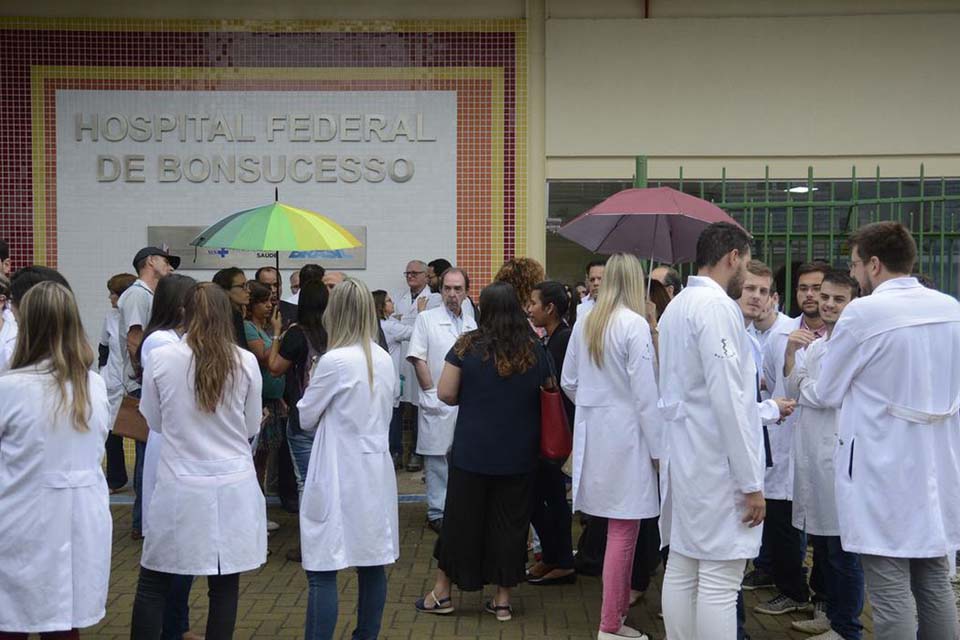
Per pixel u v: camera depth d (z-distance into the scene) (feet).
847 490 13.65
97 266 32.30
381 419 15.52
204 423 14.16
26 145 32.19
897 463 13.28
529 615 18.37
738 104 31.91
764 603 18.60
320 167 32.32
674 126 31.99
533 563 21.44
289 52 32.27
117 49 32.14
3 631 12.54
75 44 32.12
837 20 31.63
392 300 32.32
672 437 14.10
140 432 17.53
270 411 22.82
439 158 32.40
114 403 27.35
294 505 25.00
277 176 32.32
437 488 23.76
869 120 31.73
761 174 31.96
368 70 32.30
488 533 18.02
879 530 13.28
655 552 18.90
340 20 32.22
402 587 19.97
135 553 21.95
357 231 32.42
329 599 15.11
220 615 14.42
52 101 32.14
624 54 31.99
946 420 13.50
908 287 13.78
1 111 32.09
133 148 32.30
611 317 16.81
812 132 31.83
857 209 29.50
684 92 31.96
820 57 31.73
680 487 13.89
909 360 13.33
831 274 16.16
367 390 15.28
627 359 16.61
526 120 32.22
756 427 13.69
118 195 32.30
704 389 13.70
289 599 19.10
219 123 32.24
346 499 15.11
